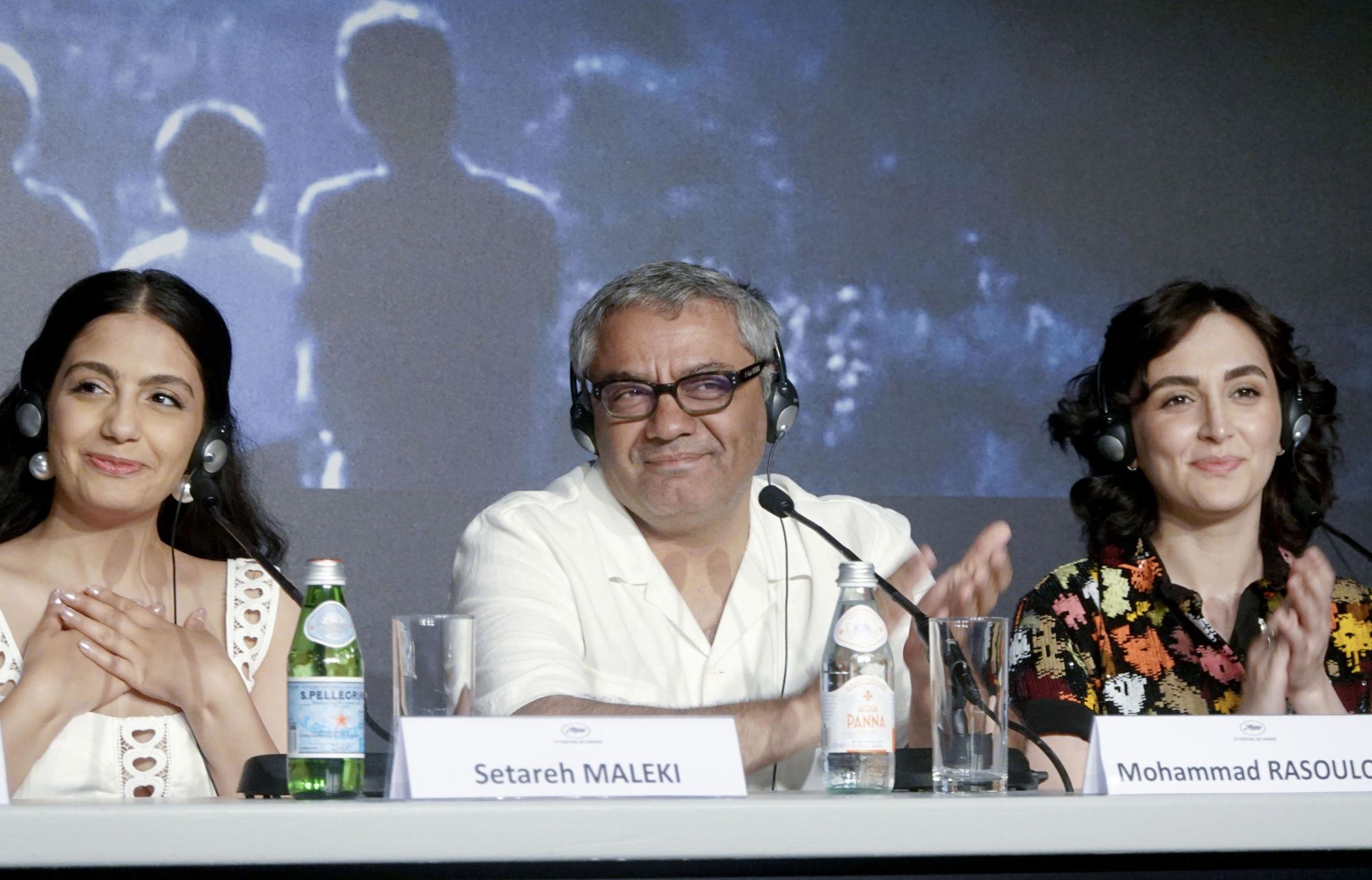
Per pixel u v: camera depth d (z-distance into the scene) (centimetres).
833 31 509
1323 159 544
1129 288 526
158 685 242
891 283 506
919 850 146
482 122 478
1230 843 153
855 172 506
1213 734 168
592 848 140
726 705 226
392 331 466
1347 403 535
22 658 262
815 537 290
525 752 153
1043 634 288
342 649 168
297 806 136
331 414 459
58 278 438
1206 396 282
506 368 476
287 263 458
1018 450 513
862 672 181
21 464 276
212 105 455
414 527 464
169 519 287
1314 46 546
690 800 144
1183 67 536
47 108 440
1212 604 292
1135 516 299
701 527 277
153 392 261
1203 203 534
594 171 487
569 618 267
